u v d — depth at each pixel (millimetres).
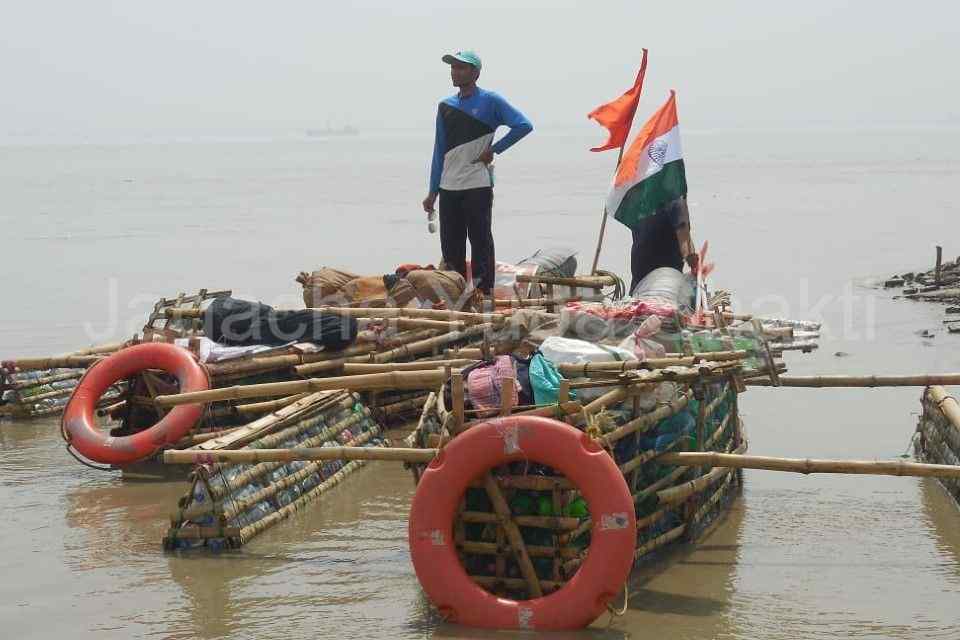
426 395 13031
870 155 104562
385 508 10031
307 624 7562
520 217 40562
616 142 13805
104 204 50875
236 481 9289
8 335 18266
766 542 9078
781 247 30562
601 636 7246
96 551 8992
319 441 10641
